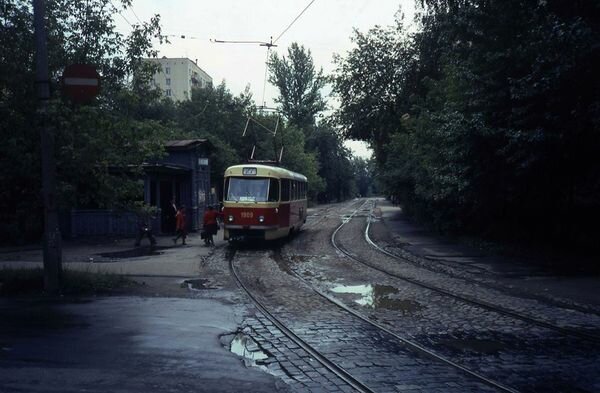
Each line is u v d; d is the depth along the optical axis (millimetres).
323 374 6137
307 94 68625
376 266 15680
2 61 11055
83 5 11820
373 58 36969
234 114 50281
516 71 15469
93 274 12180
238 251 19734
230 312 9266
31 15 11406
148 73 12578
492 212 21250
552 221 19906
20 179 11680
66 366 6246
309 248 20875
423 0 17578
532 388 5648
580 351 7074
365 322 8695
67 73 10773
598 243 18500
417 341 7570
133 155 12383
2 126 11031
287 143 55500
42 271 12062
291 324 8531
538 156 14547
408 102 34406
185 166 28391
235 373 6062
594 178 15555
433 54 29109
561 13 13477
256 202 20484
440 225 25438
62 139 11414
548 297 10844
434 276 13734
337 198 108688
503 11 15023
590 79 13117
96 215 24875
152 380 5793
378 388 5625
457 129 16422
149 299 10398
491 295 11102
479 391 5543
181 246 21375
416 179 25625
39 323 8367
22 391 5406
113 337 7555
